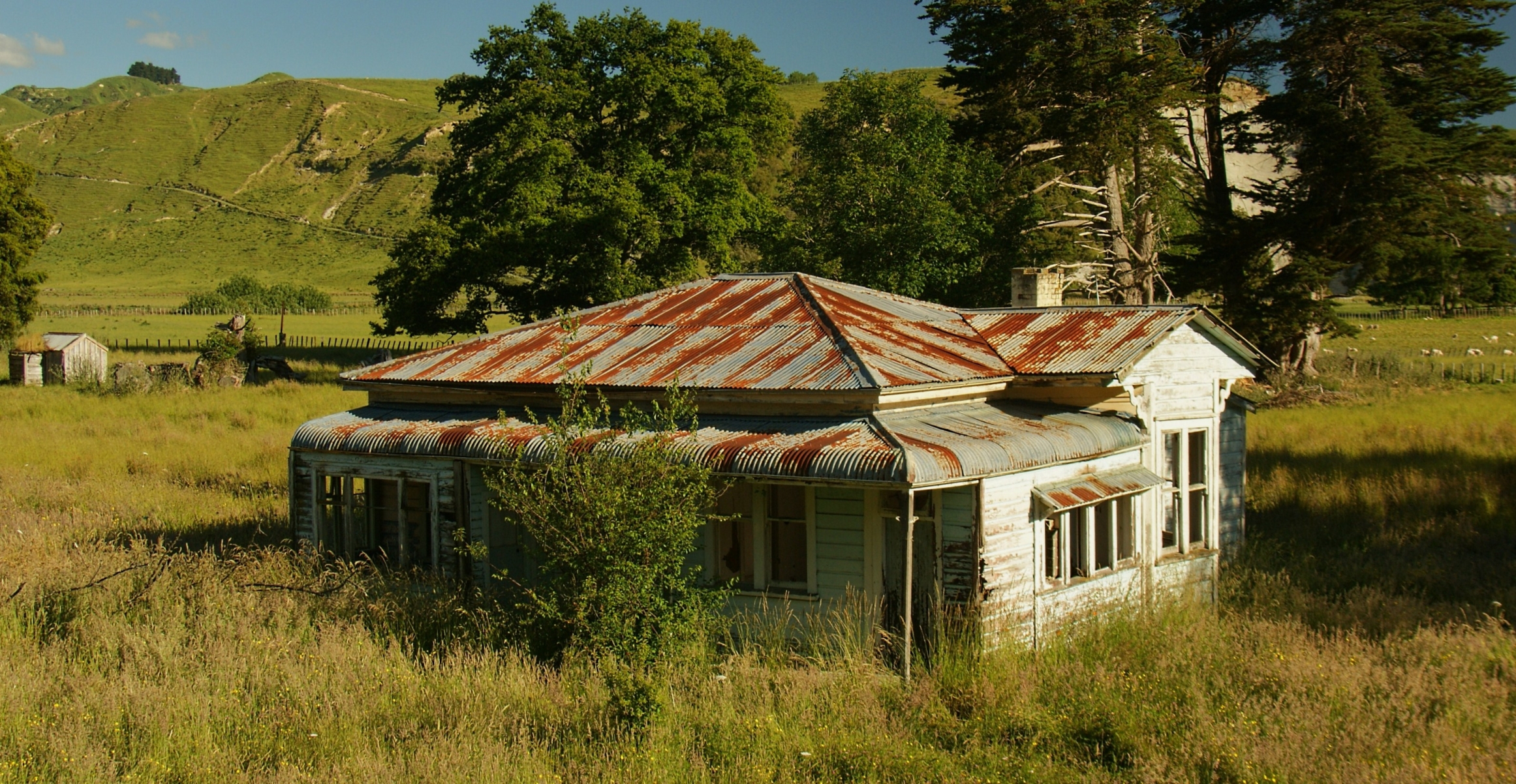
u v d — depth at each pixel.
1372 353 51.62
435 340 79.50
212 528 18.06
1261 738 9.02
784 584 12.38
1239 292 39.19
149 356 58.19
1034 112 40.19
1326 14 38.59
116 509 19.61
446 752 8.58
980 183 38.72
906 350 13.39
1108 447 12.89
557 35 46.19
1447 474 21.73
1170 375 14.53
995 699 9.93
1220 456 15.88
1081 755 9.09
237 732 9.09
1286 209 39.34
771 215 47.72
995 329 15.40
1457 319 84.31
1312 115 38.97
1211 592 15.04
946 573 11.48
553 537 11.23
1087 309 15.27
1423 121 40.59
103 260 165.62
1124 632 11.87
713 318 15.12
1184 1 39.78
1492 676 10.82
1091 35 38.06
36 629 11.59
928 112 40.00
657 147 47.03
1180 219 49.88
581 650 10.82
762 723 9.24
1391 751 8.82
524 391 14.23
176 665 10.45
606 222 41.78
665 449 11.34
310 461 14.77
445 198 48.34
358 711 9.53
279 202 195.50
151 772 8.25
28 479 22.77
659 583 11.37
